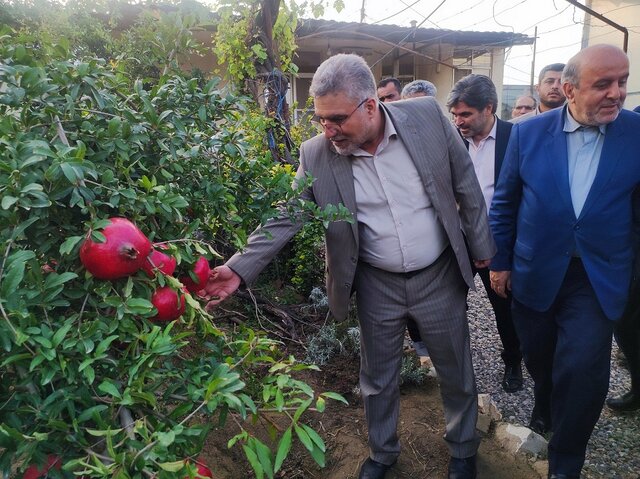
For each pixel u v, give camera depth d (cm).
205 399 96
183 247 126
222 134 148
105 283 107
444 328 214
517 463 245
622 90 196
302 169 210
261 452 101
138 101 138
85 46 460
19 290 93
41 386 101
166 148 133
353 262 208
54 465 99
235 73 395
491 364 362
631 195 215
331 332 322
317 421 262
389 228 205
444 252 214
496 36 1049
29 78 110
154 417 104
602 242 209
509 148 241
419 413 276
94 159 116
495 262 253
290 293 387
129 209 115
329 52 1038
